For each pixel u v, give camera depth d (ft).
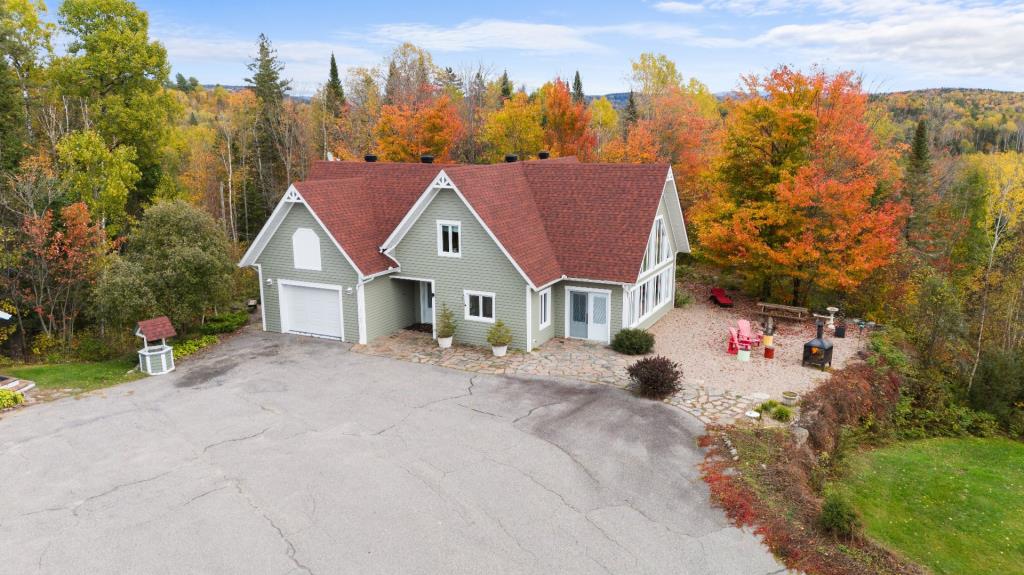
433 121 146.82
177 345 76.69
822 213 91.71
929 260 124.36
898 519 47.37
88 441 51.39
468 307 78.23
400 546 37.55
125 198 111.24
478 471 46.47
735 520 40.50
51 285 88.43
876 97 148.46
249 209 183.11
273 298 84.12
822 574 35.58
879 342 80.07
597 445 50.72
